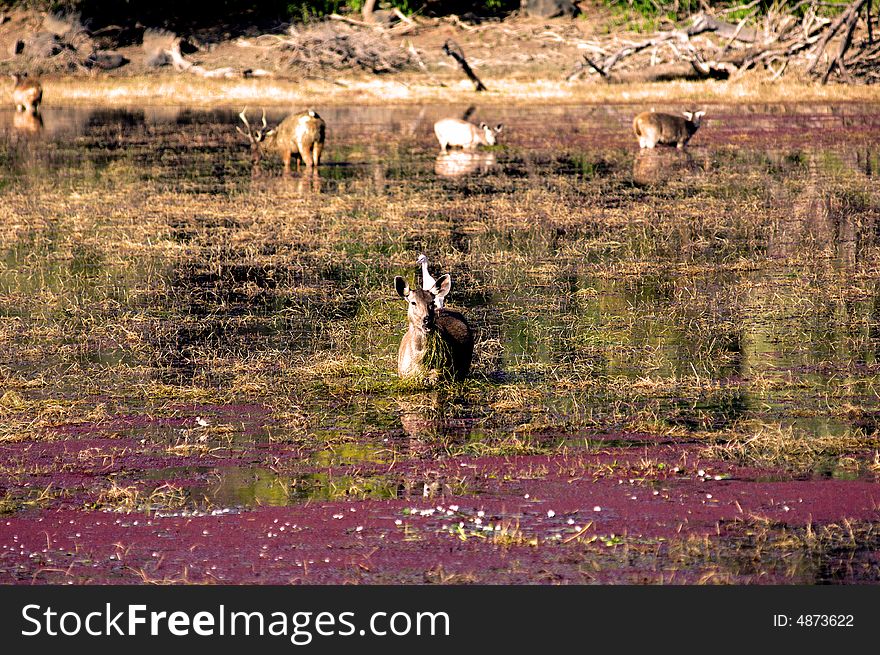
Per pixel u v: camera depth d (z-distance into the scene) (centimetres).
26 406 3656
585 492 2950
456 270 5694
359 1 18888
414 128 12288
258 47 17675
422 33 18262
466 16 18800
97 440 3375
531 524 2759
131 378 3978
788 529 2719
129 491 2962
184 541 2697
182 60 17238
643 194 7950
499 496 2931
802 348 4272
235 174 9219
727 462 3158
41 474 3119
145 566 2584
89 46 18100
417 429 3453
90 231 6800
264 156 10312
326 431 3441
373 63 16700
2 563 2603
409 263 5853
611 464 3145
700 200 7512
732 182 8350
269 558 2608
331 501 2916
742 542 2656
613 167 9312
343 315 4853
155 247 6281
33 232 6775
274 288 5366
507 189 8262
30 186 8556
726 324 4594
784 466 3117
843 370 3997
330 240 6475
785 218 6894
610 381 3897
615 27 18038
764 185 8175
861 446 3250
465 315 4812
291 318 4809
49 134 12188
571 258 5919
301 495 2956
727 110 13562
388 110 14075
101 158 10238
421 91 15350
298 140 9394
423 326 3759
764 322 4641
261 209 7469
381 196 7919
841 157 9556
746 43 16362
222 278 5572
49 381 3950
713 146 10494
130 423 3525
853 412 3541
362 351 4297
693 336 4456
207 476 3092
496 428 3459
